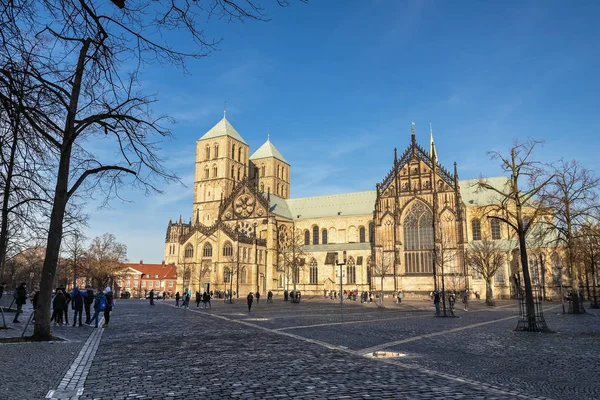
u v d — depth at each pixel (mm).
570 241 65188
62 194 30938
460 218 127562
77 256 142500
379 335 34781
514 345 28953
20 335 32594
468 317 58344
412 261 134125
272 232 157750
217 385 16375
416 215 136000
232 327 41812
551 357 23766
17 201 30062
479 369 19969
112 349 26312
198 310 75625
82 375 18281
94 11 14641
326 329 39844
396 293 131750
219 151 187750
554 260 118625
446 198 131750
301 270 157750
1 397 14461
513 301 117062
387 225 138875
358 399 14258
